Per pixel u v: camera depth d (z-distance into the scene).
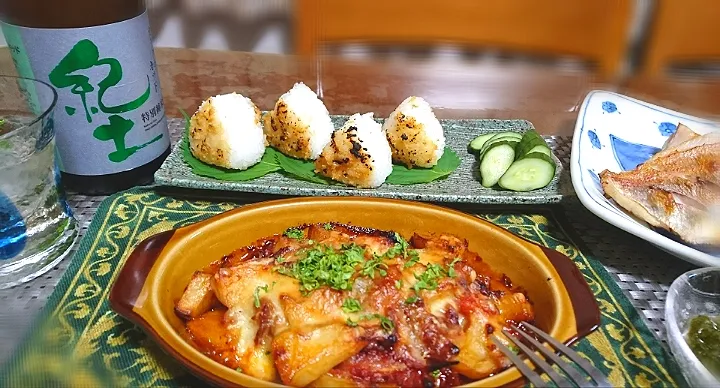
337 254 0.37
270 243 0.41
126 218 0.46
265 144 0.54
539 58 0.81
